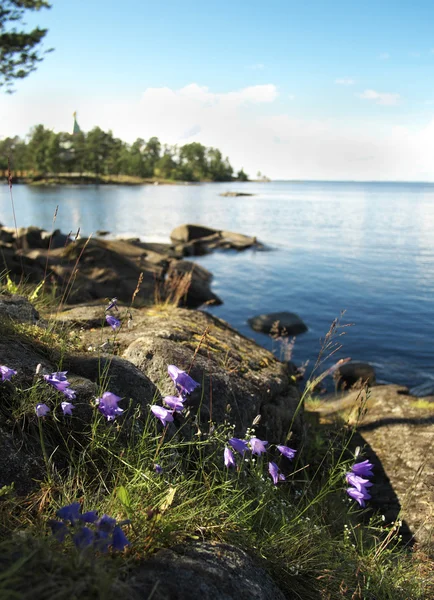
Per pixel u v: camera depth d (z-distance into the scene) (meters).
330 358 13.17
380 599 2.59
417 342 14.71
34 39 16.64
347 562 2.74
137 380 3.06
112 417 2.06
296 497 3.37
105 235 40.62
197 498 2.41
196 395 3.46
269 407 4.09
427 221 57.84
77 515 1.69
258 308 18.73
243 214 64.69
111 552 1.79
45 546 1.69
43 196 85.69
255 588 1.99
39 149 141.25
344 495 3.84
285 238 40.00
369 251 33.41
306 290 21.78
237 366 4.27
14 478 2.15
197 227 36.88
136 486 2.27
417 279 24.33
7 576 1.42
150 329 4.38
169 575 1.80
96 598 1.51
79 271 14.77
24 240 22.80
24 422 2.37
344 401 6.12
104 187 130.88
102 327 4.35
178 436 3.03
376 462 4.43
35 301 4.86
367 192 188.25
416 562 3.09
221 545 2.17
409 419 5.04
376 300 20.11
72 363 3.08
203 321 5.31
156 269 20.55
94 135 150.00
